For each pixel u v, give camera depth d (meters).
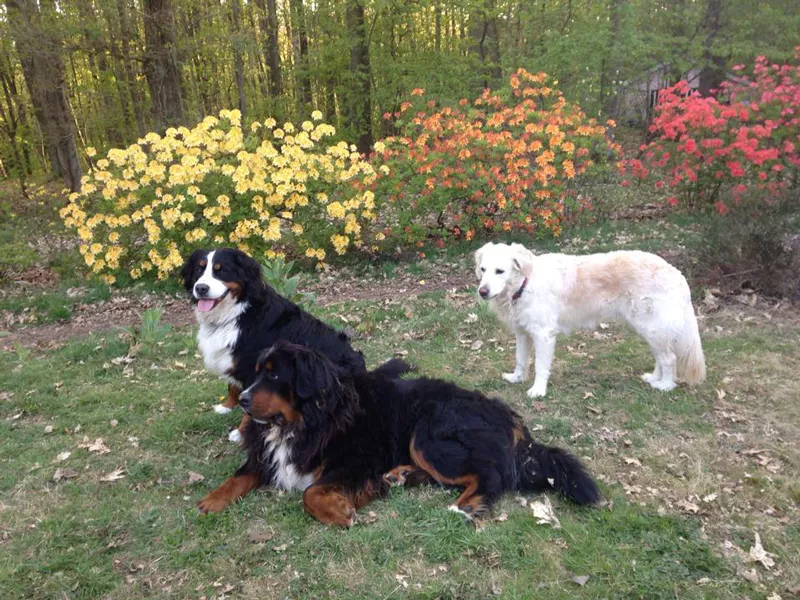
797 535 2.98
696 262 7.07
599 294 4.61
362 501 3.26
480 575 2.74
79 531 3.16
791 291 6.37
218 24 14.96
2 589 2.75
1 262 8.93
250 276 4.24
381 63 18.22
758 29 17.19
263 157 8.40
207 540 3.04
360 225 8.84
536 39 17.69
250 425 3.60
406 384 3.70
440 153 8.80
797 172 9.17
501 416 3.47
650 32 16.52
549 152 8.62
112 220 8.09
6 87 16.11
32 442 4.26
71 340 6.56
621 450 3.85
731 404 4.42
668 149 10.59
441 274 8.34
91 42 12.62
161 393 5.02
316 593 2.69
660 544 2.91
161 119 13.46
